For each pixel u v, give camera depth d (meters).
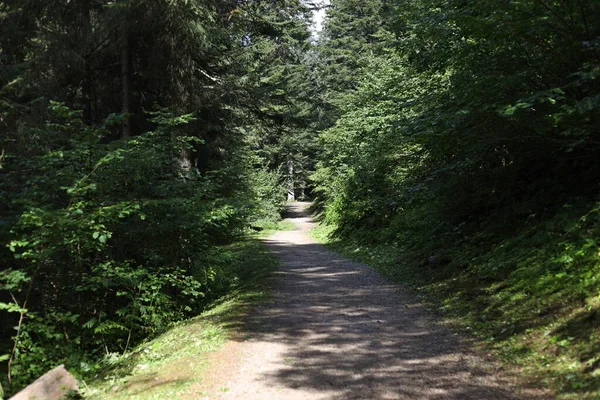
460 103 8.77
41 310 8.88
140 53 13.81
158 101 14.27
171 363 6.47
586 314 5.65
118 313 8.84
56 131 9.55
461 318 7.55
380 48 25.78
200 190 10.58
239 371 5.78
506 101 7.89
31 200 7.96
